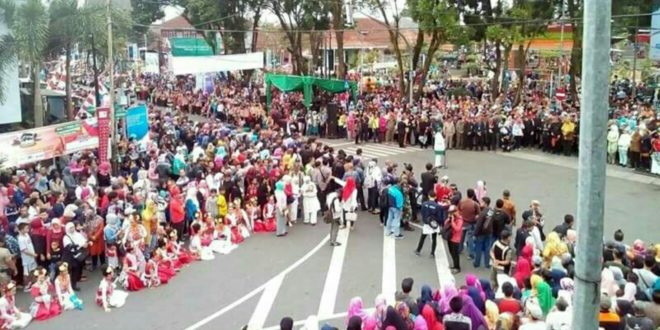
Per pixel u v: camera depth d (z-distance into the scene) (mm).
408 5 39406
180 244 17422
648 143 25922
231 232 18531
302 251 17812
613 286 10688
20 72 30578
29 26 22016
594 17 3846
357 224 20484
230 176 20000
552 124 30812
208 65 38531
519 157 30266
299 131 37375
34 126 28000
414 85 45656
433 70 63656
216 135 28516
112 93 22188
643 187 23906
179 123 31672
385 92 48375
